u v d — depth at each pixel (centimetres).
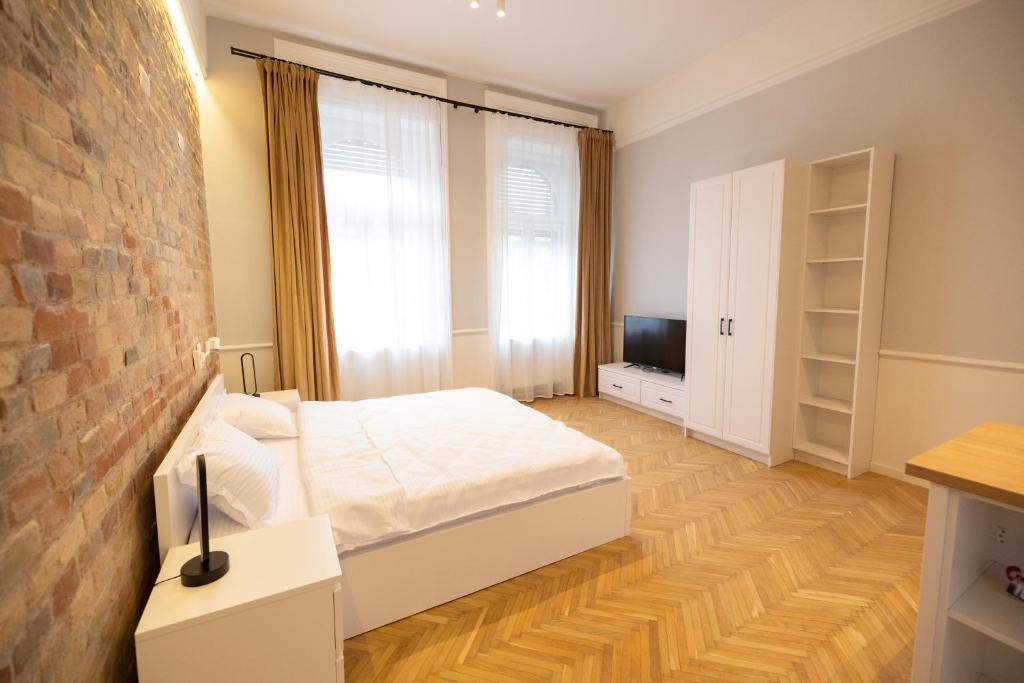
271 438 236
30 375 73
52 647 76
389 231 385
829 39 301
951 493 107
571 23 334
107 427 105
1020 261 233
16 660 65
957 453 116
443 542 175
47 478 77
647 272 470
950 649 113
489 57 385
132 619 116
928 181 262
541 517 198
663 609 176
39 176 79
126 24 136
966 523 110
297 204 341
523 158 457
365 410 279
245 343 349
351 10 316
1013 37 229
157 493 126
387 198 383
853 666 149
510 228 461
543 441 224
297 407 295
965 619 107
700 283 352
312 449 211
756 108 352
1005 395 241
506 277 457
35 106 79
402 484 176
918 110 263
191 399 211
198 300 248
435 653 156
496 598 182
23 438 70
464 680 146
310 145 342
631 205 483
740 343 325
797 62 321
